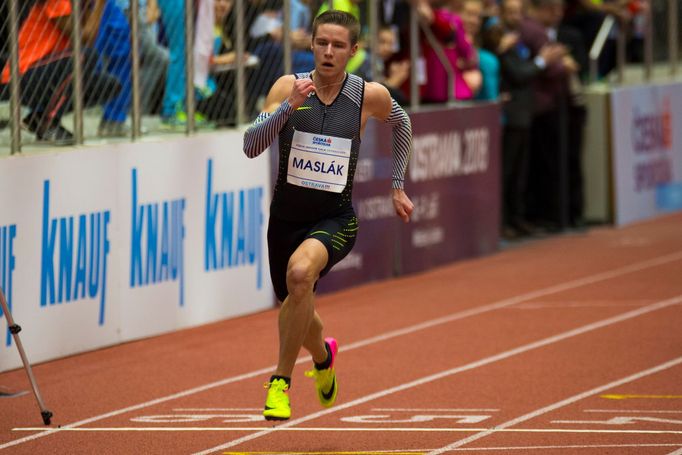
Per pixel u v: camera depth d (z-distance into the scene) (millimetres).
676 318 24688
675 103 42688
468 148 32125
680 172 43188
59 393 18375
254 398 18109
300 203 14609
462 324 24141
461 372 19828
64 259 20625
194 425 16391
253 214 25344
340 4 26703
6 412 17188
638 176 40375
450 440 15430
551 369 20047
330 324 24141
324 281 27297
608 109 38625
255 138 14031
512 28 33562
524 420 16562
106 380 19281
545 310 25625
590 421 16469
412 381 19172
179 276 23297
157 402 17844
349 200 14914
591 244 35312
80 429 16188
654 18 41469
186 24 23375
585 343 22250
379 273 29234
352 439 15547
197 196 23641
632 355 21156
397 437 15633
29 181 19781
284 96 14617
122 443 15422
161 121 23562
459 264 31969
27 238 19828
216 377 19547
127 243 21969
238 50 24891
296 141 14516
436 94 30938
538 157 36938
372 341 22484
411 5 29438
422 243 30656
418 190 30234
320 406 17516
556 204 37312
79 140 21250
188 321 23625
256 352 21484
